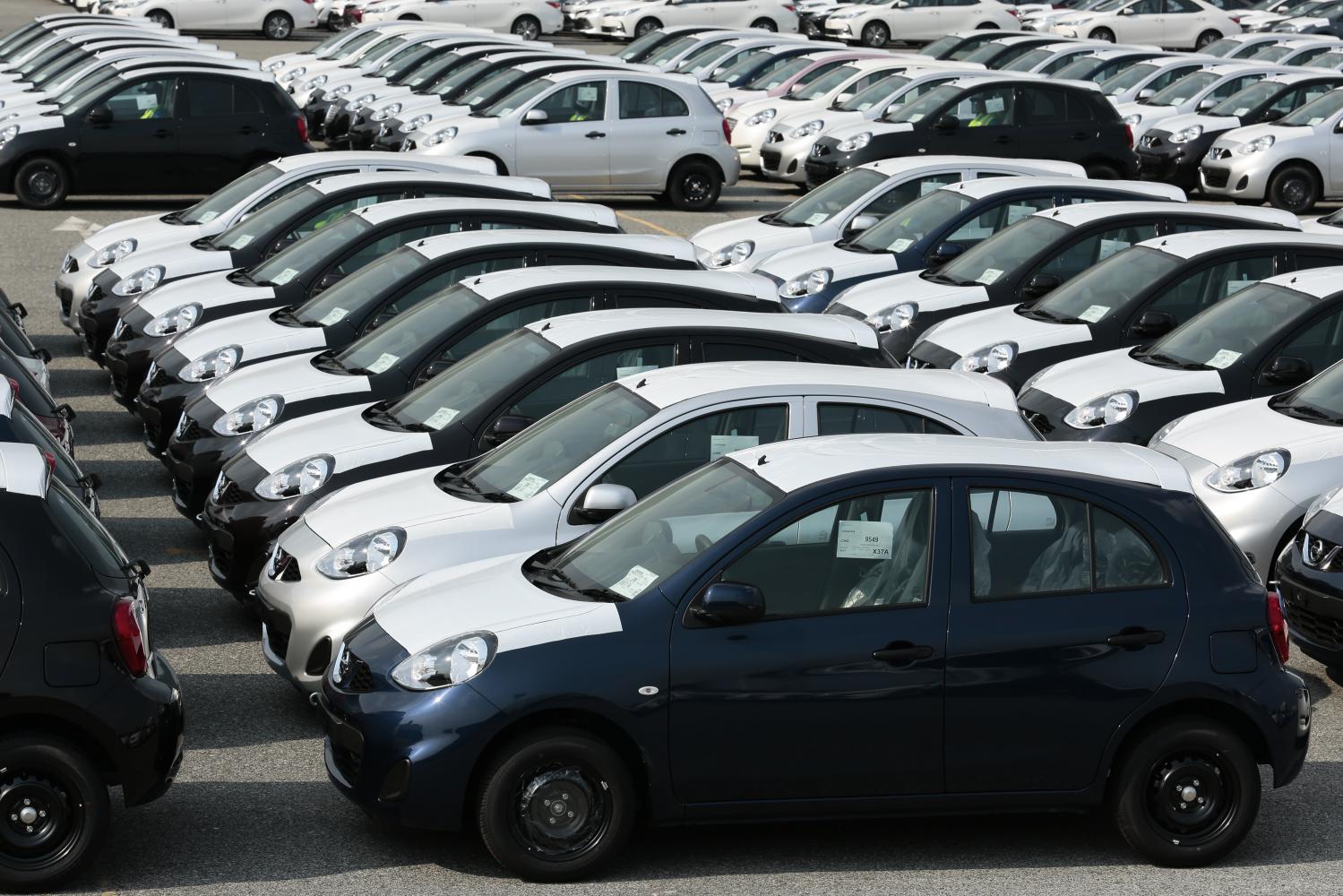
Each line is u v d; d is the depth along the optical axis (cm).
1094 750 908
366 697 895
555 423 1178
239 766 1038
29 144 3234
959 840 955
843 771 892
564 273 1472
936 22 6556
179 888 864
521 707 863
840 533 905
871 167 2520
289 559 1123
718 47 4762
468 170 2262
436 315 1474
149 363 1802
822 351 1295
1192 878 911
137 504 1623
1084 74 4575
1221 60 4397
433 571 1034
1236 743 917
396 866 897
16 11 6825
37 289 2572
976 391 1190
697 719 877
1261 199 3603
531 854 871
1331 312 1587
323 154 2277
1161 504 934
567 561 971
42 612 839
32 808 842
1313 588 1214
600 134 3434
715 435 1122
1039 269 2005
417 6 6462
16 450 888
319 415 1362
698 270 1703
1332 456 1354
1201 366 1591
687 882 884
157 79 3303
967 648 892
